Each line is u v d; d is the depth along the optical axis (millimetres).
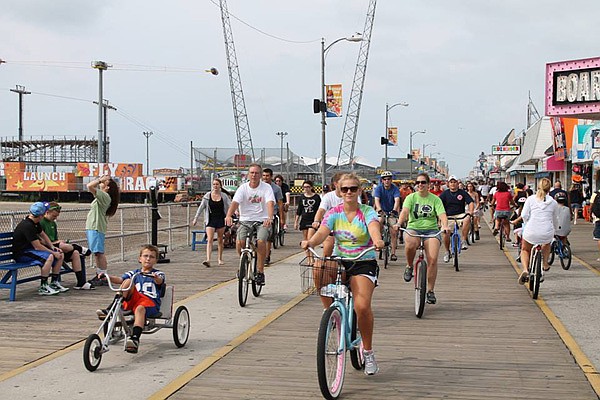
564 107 19750
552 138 40625
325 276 6156
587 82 19234
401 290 11891
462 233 18781
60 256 11422
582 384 6301
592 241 21922
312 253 6242
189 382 6371
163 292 7672
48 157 96375
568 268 14773
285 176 48031
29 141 95875
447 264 15820
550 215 11039
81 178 66312
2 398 5930
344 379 6465
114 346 7777
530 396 5957
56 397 5965
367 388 6203
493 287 12242
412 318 9375
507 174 74375
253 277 10922
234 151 53562
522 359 7195
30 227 11164
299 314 9688
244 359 7211
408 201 10375
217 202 15281
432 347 7723
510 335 8328
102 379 6504
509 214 19578
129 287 7273
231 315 9625
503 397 5938
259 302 10688
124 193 63406
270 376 6570
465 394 6023
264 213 11180
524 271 11180
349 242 6289
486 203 38688
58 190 66000
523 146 53281
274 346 7773
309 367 6887
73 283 12477
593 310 9984
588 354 7387
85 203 60906
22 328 8734
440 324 8969
